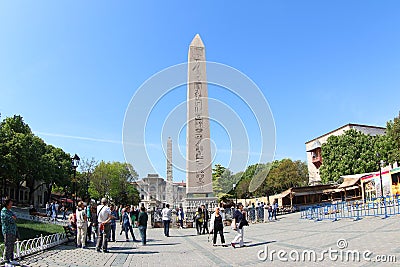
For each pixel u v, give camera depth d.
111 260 11.80
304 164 75.81
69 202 68.12
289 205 51.19
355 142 57.69
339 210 29.55
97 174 69.62
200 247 15.20
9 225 10.49
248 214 31.59
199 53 27.34
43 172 56.44
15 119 55.78
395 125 48.06
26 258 11.81
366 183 49.03
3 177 46.41
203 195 27.38
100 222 13.99
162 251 14.13
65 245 15.94
